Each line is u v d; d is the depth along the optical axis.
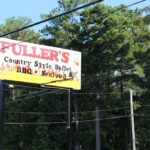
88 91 48.25
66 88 29.22
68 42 51.81
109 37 44.81
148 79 44.69
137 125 45.25
